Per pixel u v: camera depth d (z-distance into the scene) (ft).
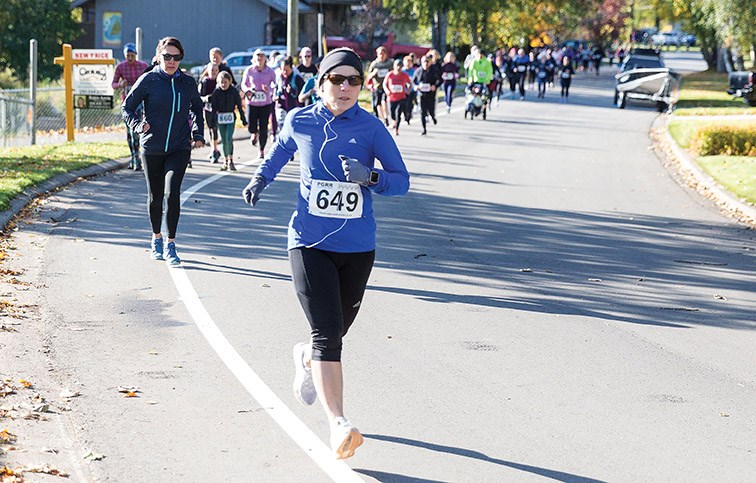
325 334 27.68
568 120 176.65
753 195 89.25
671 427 32.24
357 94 28.32
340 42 305.94
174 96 52.13
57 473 26.61
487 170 104.42
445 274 54.49
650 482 27.71
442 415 32.53
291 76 105.70
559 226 72.28
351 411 32.63
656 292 52.65
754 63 331.16
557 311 47.44
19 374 34.47
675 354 41.01
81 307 43.98
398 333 42.29
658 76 205.57
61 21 290.15
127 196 75.72
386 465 28.19
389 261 57.31
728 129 123.03
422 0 305.94
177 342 39.45
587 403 34.30
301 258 28.22
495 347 40.78
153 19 324.39
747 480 28.12
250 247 58.95
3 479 25.63
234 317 43.45
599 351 40.88
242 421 31.24
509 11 380.58
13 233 59.21
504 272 55.77
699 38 325.42
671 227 74.38
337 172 28.37
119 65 105.29
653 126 171.12
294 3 150.30
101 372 35.40
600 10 523.29
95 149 103.55
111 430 30.04
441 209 77.46
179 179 52.80
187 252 56.65
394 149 28.71
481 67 170.09
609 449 30.09
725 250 66.13
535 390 35.47
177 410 31.99
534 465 28.55
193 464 27.89
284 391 34.17
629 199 88.22
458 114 181.98
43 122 144.46
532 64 299.99
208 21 323.98
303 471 27.61
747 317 48.11
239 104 95.20
